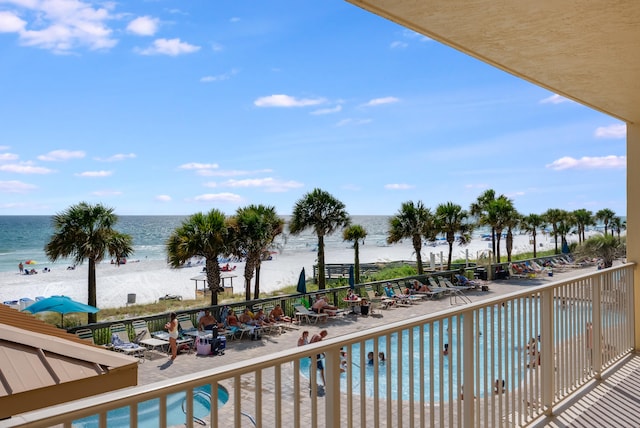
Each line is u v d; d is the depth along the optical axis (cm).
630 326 568
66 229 1669
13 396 232
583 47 371
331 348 210
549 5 301
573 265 3669
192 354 1355
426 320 264
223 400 884
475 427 306
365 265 4347
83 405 133
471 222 3472
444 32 345
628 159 594
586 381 460
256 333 1531
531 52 384
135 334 1423
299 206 2344
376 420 232
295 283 3897
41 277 4441
